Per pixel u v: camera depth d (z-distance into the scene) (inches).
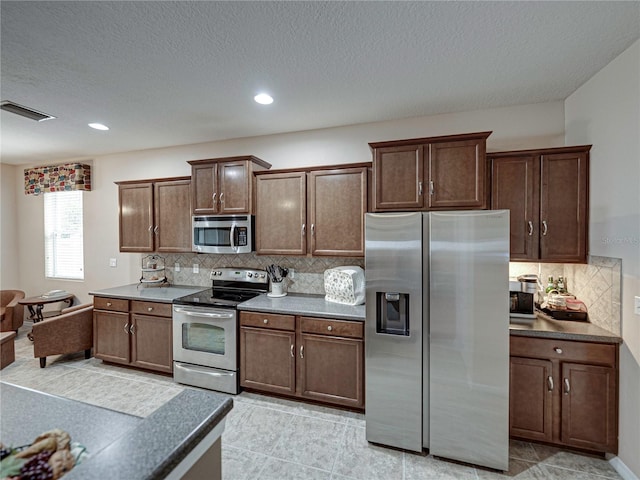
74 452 32.1
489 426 75.7
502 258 74.4
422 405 81.1
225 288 137.3
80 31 64.1
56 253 179.0
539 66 79.1
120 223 143.5
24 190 184.7
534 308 94.8
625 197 73.3
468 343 76.9
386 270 83.0
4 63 76.1
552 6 57.8
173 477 30.7
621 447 73.7
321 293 125.0
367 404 85.1
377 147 94.3
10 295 173.6
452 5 57.4
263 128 123.7
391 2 56.5
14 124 118.0
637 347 69.6
